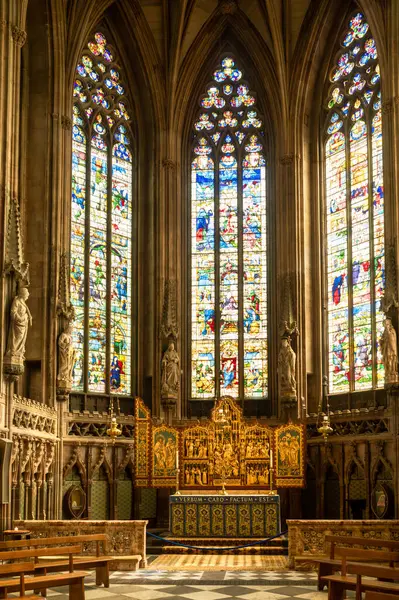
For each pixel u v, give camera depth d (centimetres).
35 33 3319
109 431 2917
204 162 3828
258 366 3619
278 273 3600
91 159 3591
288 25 3644
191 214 3784
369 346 3350
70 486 3170
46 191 3222
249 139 3812
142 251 3709
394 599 1188
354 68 3619
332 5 3619
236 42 3847
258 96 3825
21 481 2738
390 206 3159
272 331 3622
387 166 3200
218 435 2895
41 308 3136
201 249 3753
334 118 3694
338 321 3525
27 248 3188
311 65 3669
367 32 3575
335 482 3309
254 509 2675
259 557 2512
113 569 2205
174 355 3503
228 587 1898
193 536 2666
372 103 3500
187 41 3741
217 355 3647
